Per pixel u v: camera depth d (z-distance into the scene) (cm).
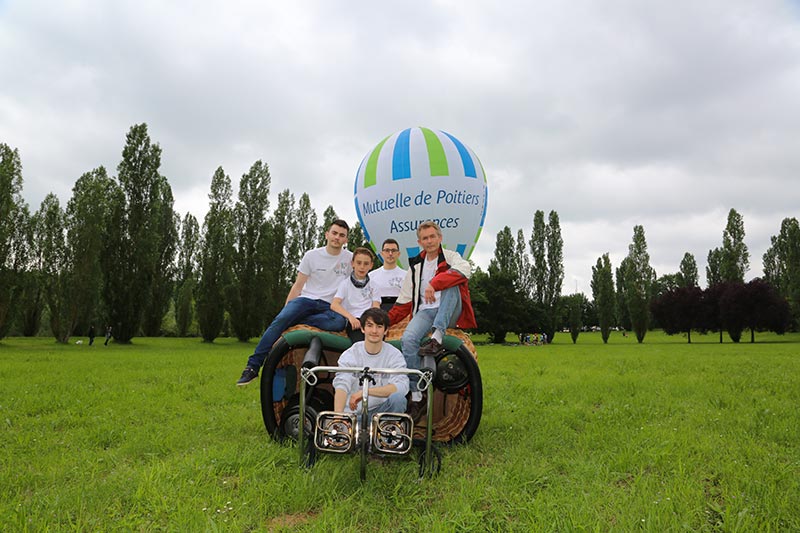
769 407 721
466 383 505
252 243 4350
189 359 1841
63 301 3594
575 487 372
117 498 344
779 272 7400
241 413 682
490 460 464
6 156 3478
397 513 329
